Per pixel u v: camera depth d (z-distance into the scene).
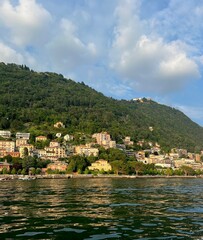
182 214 60.62
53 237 40.62
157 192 114.31
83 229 45.41
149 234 43.25
